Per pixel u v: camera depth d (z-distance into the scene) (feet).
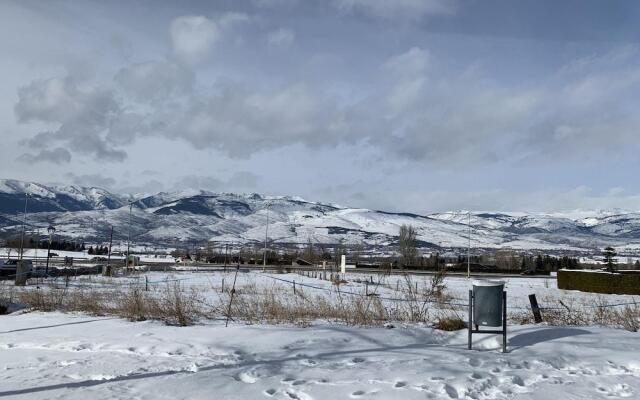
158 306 52.80
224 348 32.42
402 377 25.71
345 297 78.69
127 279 129.90
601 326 45.11
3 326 43.70
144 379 25.72
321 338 35.32
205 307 57.67
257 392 23.61
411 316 50.85
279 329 38.96
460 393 23.54
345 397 22.77
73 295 64.44
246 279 141.18
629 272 136.87
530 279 197.67
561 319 50.75
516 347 33.24
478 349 33.53
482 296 32.50
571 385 25.05
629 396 23.47
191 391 23.72
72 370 27.81
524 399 22.89
